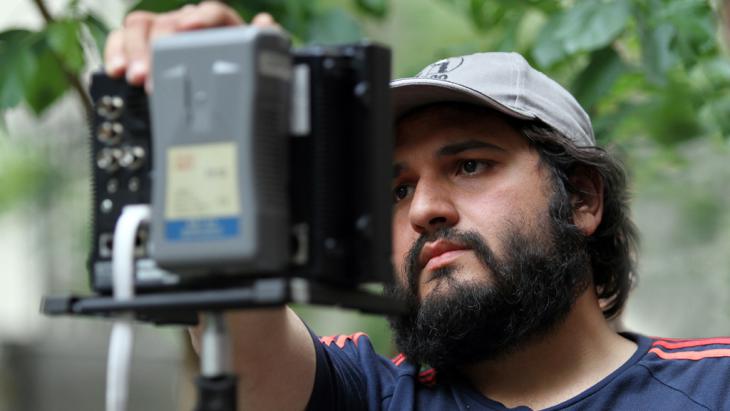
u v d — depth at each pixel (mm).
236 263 1852
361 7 4508
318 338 3000
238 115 1853
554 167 3002
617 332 3156
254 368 2658
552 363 2963
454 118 2965
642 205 7270
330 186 1942
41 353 10758
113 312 1960
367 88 1978
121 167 1996
